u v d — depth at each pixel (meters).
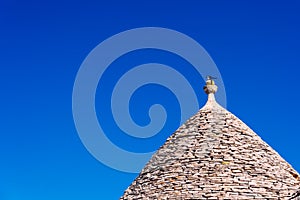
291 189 34.53
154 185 35.09
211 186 33.84
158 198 34.16
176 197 33.75
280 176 35.16
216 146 35.78
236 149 35.72
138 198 35.09
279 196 33.84
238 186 33.84
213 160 35.06
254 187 33.94
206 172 34.53
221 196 33.34
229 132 36.62
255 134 37.47
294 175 36.03
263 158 35.84
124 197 36.00
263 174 34.78
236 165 34.84
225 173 34.38
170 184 34.56
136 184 36.25
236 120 37.75
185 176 34.62
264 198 33.53
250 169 34.81
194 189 33.84
